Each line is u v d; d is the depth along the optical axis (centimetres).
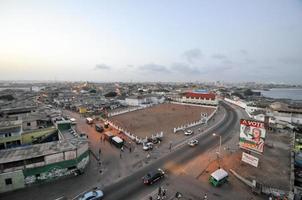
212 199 2342
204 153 3775
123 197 2364
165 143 4359
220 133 5119
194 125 5950
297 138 4725
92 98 11500
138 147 4088
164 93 16488
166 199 2319
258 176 2938
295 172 3092
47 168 2700
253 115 6988
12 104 6906
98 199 2262
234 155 3697
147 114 8106
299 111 6644
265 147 4212
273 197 2381
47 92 14888
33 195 2381
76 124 6069
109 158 3519
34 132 3947
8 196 2358
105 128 5600
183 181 2755
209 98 10825
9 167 2534
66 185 2619
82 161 3100
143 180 2703
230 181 2778
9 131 3666
